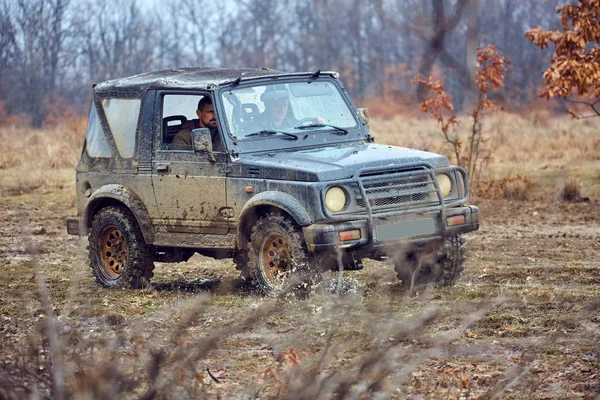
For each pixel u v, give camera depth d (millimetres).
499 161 29578
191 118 12992
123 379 6652
